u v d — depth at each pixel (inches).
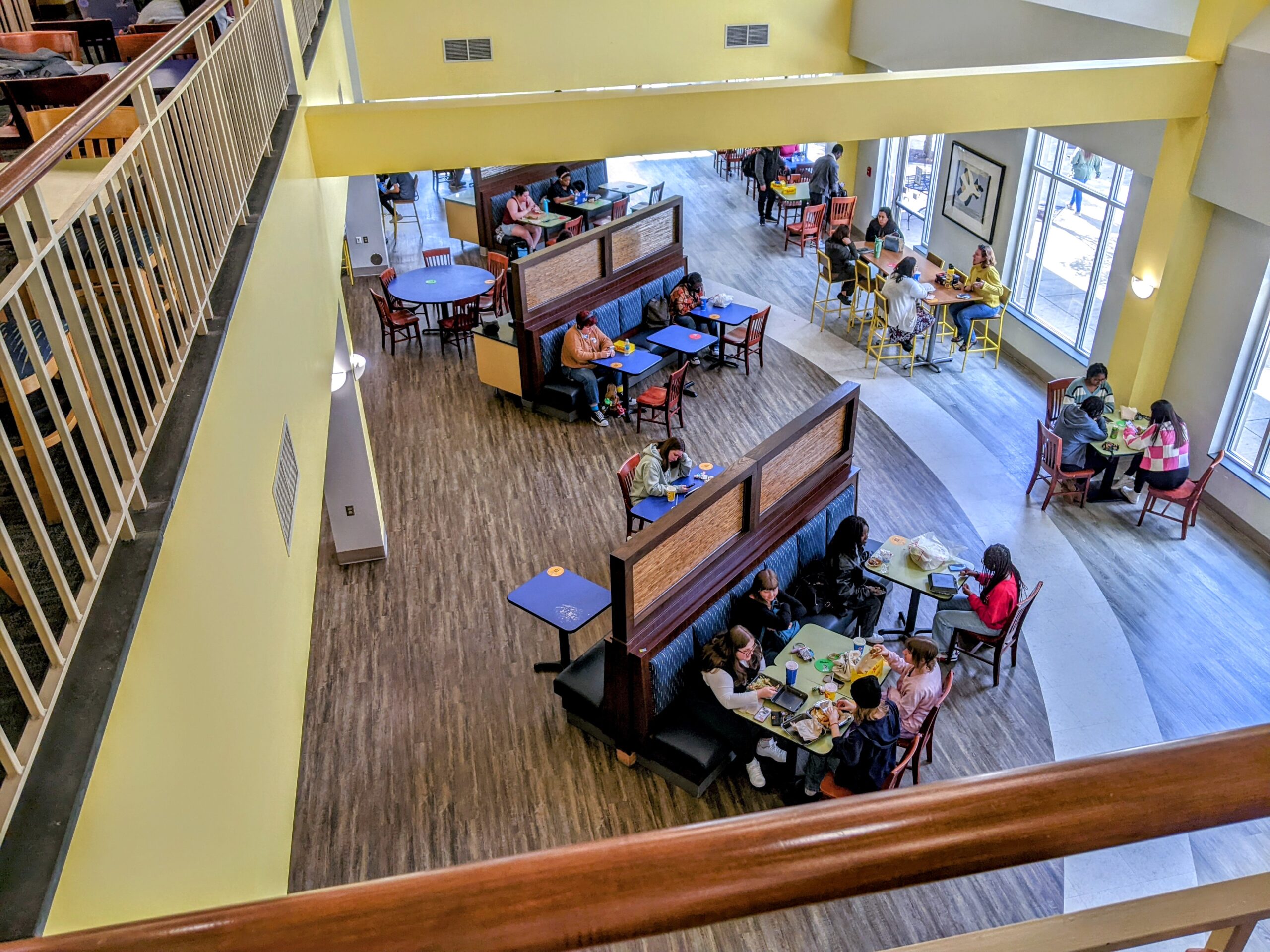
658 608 257.4
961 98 327.3
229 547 127.0
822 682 255.9
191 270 125.0
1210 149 336.8
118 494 88.7
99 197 96.4
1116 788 30.3
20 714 76.5
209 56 151.0
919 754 262.4
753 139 324.2
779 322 525.7
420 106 297.4
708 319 470.3
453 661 305.7
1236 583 328.2
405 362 496.1
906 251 509.4
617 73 519.5
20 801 68.5
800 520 307.3
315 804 259.1
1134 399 388.5
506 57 503.8
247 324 151.3
